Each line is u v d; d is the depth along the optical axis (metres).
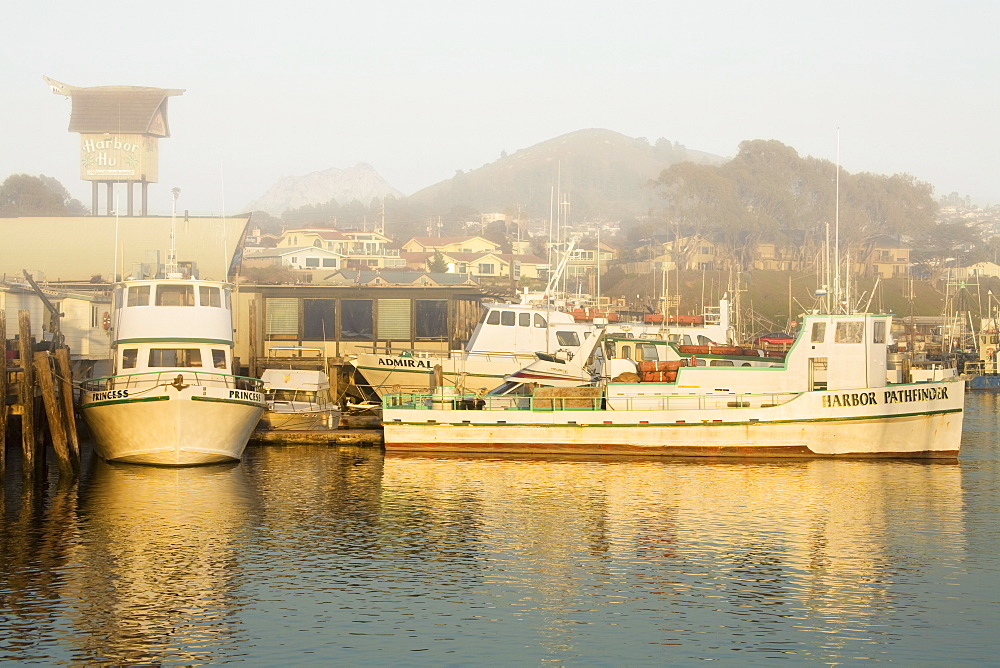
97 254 89.69
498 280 139.75
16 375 39.84
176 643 21.47
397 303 62.19
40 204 186.25
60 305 54.34
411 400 46.66
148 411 37.75
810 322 42.09
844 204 184.38
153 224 94.19
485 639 21.77
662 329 50.62
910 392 41.03
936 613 23.30
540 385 44.56
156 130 188.62
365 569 26.44
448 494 35.12
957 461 41.16
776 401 41.69
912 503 33.75
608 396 42.66
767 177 185.50
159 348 40.28
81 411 41.53
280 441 46.16
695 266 173.75
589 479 37.75
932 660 20.78
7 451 42.59
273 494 34.91
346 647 21.31
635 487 36.25
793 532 30.06
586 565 26.88
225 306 41.84
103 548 27.98
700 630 22.31
